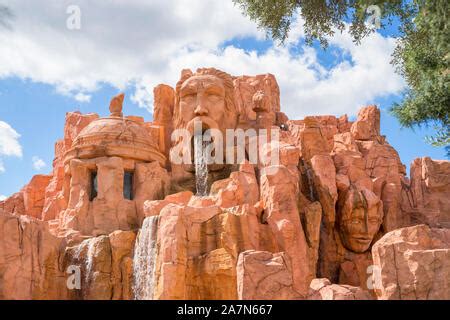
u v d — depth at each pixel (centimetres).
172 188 3178
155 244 2578
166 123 3488
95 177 3036
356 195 2961
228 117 3334
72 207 2933
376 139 3441
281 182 2709
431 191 3209
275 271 2044
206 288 2477
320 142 3108
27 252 2517
